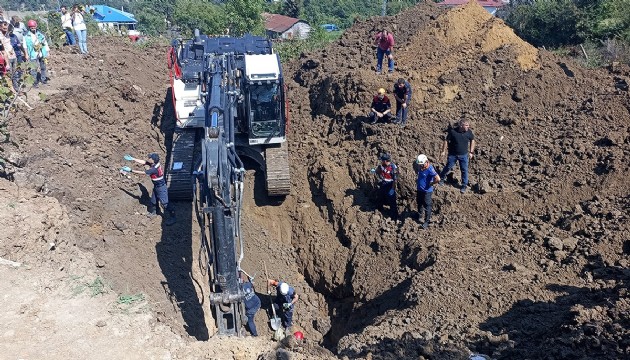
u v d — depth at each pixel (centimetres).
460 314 774
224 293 712
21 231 765
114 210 1081
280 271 1156
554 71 1409
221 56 1241
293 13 6028
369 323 883
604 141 1089
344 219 1180
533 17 2442
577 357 605
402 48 1653
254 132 1212
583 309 688
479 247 929
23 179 956
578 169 1039
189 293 930
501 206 1020
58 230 836
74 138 1212
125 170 1088
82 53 1722
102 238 977
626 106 1188
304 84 1723
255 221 1241
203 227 920
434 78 1462
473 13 1627
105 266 870
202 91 1136
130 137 1366
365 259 1078
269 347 689
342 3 7131
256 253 1175
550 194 1005
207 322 891
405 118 1305
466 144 1038
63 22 1808
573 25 2288
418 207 1051
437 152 1215
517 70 1415
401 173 1155
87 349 628
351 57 1752
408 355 671
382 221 1119
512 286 806
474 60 1479
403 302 852
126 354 630
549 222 952
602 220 901
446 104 1381
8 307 675
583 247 854
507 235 947
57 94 1266
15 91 1180
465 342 698
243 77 1190
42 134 1155
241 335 751
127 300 732
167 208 1099
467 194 1070
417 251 977
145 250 1009
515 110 1311
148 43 2298
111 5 8538
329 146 1399
